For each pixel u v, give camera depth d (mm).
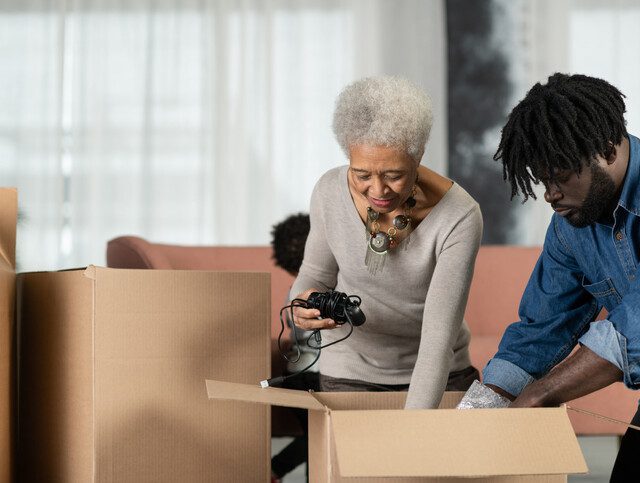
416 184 1792
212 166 5176
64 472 1737
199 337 1712
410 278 1844
